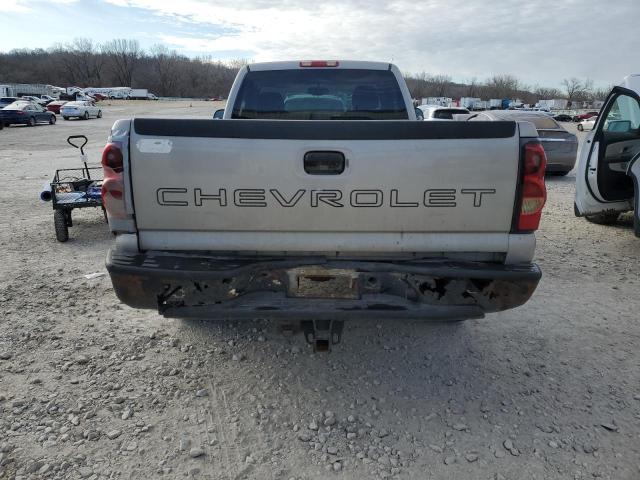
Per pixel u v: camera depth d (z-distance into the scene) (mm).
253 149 2742
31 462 2564
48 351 3672
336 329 3064
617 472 2545
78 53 130375
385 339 3918
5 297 4645
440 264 2830
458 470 2553
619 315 4398
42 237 6836
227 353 3686
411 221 2816
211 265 2811
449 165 2748
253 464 2588
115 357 3600
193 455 2629
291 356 3650
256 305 2844
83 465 2561
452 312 2826
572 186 11539
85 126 32062
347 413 3008
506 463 2600
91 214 8250
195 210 2818
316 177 2758
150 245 2889
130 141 2758
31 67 129750
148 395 3154
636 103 6613
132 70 131125
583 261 5914
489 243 2844
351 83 4590
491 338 3955
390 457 2643
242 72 4582
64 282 5074
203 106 63625
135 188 2797
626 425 2902
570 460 2623
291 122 2729
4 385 3230
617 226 7660
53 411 2979
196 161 2760
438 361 3602
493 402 3117
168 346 3775
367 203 2787
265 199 2791
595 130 6988
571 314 4410
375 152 2738
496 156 2740
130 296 2850
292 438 2787
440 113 18453
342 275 2848
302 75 4574
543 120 12594
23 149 19172
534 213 2809
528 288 2812
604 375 3434
